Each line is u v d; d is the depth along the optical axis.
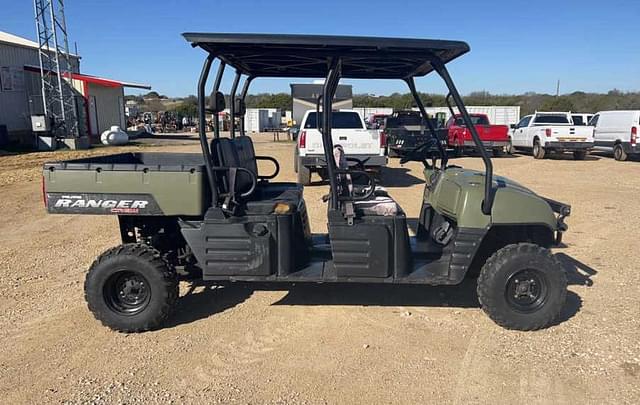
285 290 5.09
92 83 27.28
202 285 5.22
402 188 11.42
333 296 4.94
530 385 3.35
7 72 23.45
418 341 3.99
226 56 4.39
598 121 19.28
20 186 11.74
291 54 4.20
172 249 4.66
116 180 4.07
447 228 4.72
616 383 3.37
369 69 4.92
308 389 3.31
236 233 4.11
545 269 4.05
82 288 5.12
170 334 4.12
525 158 19.14
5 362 3.66
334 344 3.94
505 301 4.10
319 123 7.72
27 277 5.45
